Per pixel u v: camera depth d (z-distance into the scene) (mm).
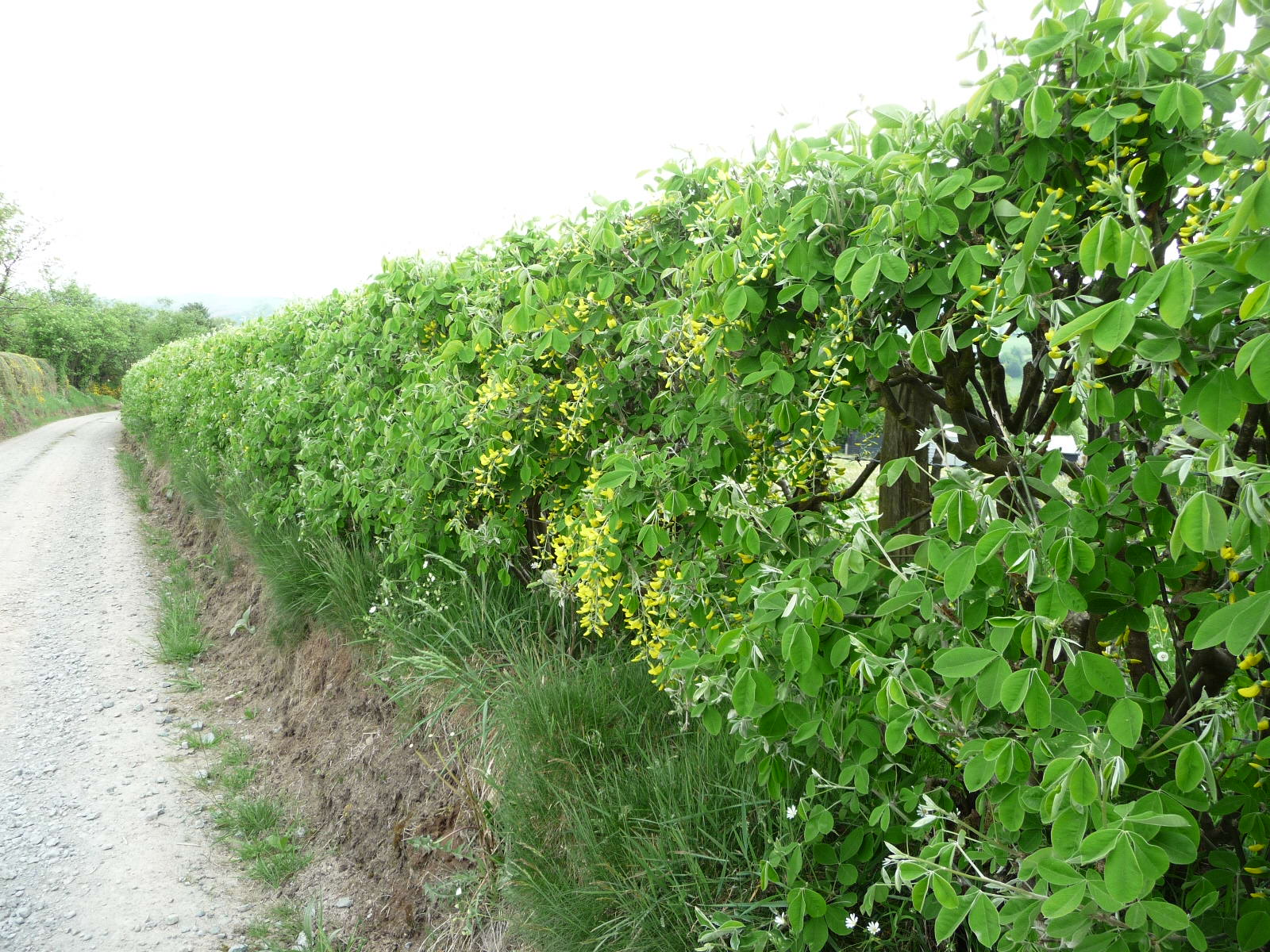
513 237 3779
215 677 6285
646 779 2676
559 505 3566
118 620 7637
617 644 3303
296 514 6191
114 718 5520
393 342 4668
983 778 1419
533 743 3027
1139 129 1535
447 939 2994
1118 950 1232
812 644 1642
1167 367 1271
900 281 1607
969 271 1603
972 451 1923
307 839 4016
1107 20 1455
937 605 1651
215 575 8445
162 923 3430
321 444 5562
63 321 43969
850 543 1731
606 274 3021
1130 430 1567
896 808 1845
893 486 2361
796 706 1882
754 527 2082
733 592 2344
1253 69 1274
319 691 5137
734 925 1990
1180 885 1581
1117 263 1141
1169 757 1447
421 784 3709
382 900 3438
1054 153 1637
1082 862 1155
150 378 20453
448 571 4277
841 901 1948
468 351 3621
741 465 2434
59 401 38938
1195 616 1567
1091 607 1514
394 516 4328
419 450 3953
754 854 2309
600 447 3018
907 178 1692
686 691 2355
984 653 1368
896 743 1570
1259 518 1055
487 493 3771
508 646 3801
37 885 3674
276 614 5902
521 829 2836
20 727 5344
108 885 3689
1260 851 1442
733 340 2121
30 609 7863
